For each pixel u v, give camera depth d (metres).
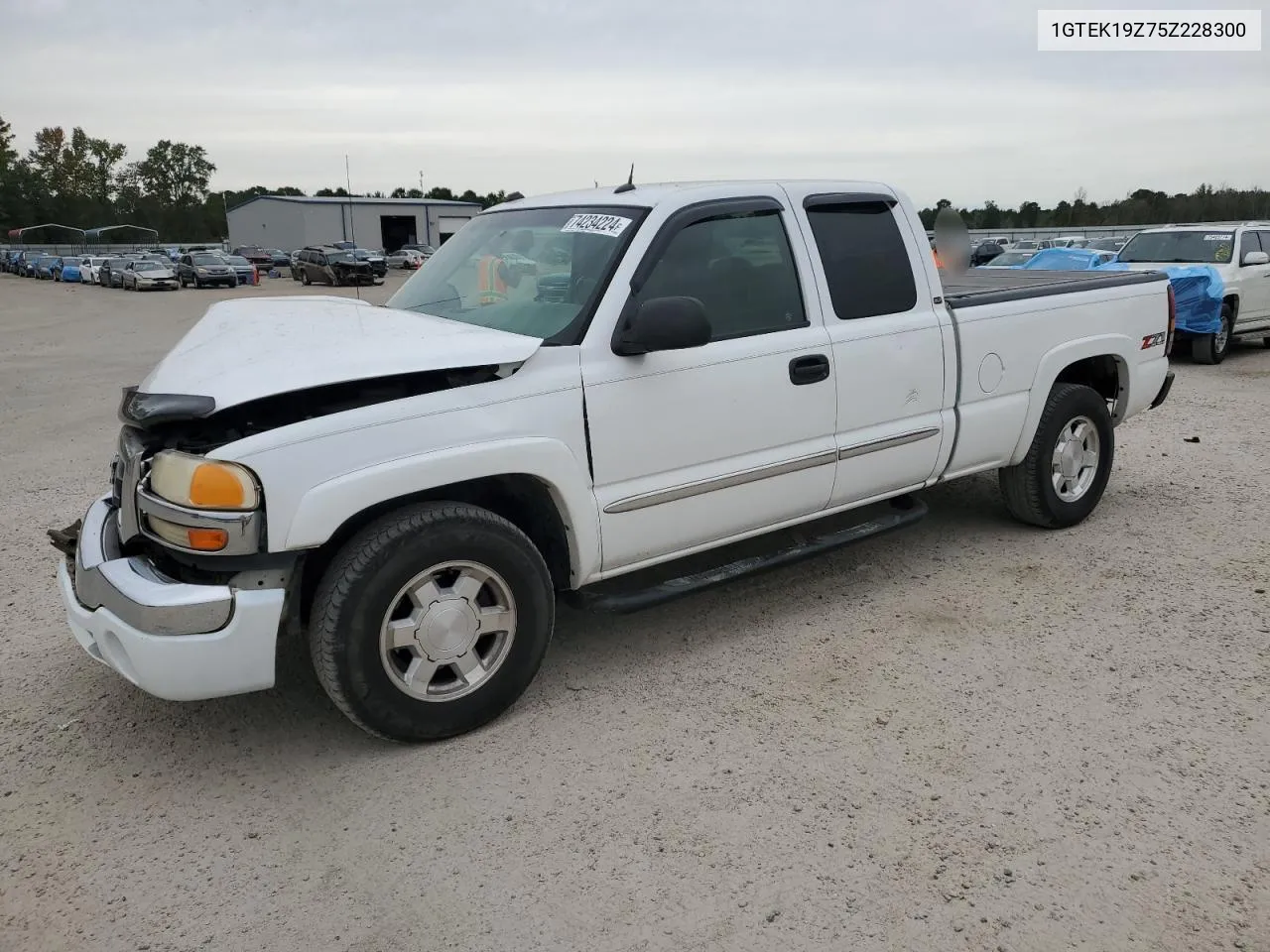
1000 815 3.00
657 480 3.87
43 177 119.25
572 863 2.84
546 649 3.68
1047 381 5.20
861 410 4.43
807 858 2.83
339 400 3.37
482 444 3.37
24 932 2.62
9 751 3.53
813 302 4.27
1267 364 12.30
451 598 3.40
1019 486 5.43
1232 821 2.94
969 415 4.88
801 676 3.95
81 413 10.49
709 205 4.01
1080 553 5.24
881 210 4.61
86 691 3.97
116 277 44.34
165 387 3.21
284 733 3.63
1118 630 4.29
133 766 3.43
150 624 3.02
